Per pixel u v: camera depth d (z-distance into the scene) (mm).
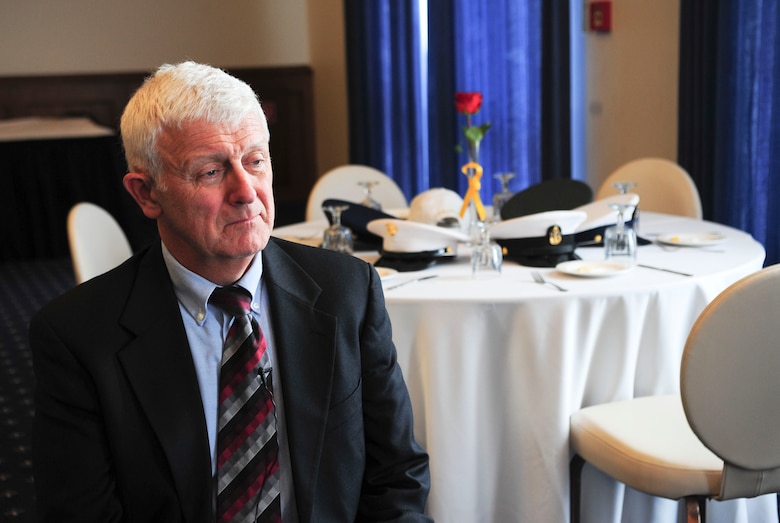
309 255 1444
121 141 1278
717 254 2535
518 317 2115
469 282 2293
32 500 2850
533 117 5102
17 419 3553
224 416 1310
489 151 5496
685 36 4141
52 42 7648
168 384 1277
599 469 2064
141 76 7848
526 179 5262
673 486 1856
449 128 5750
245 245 1249
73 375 1255
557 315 2109
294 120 8172
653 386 2232
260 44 8070
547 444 2133
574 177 5145
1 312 5211
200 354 1320
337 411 1381
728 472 1784
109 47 7777
